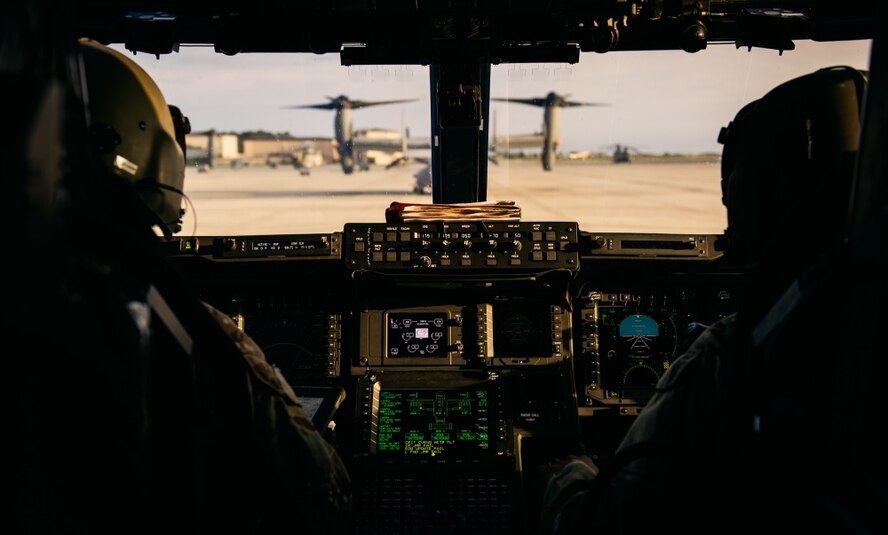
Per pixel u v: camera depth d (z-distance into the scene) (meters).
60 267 0.92
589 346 2.48
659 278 2.49
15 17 0.88
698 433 1.20
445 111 2.80
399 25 2.44
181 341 1.08
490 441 2.24
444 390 2.33
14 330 0.86
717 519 1.17
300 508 1.29
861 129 0.98
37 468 0.90
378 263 2.38
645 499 1.26
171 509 1.07
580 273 2.51
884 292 0.91
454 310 2.44
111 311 0.98
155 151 1.41
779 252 1.14
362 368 2.39
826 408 1.01
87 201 0.98
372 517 2.09
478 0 2.40
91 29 2.41
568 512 1.50
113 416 0.97
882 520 0.88
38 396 0.90
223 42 2.48
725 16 2.47
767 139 1.27
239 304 2.52
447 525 2.07
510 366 2.38
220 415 1.15
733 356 1.17
